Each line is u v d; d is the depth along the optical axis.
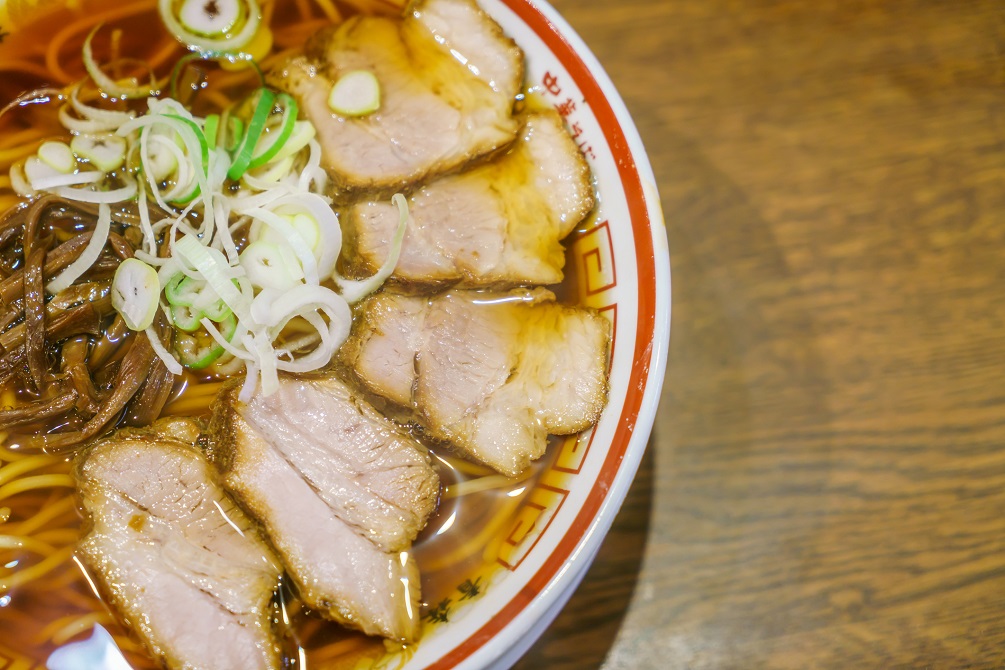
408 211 0.37
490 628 0.32
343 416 0.35
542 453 0.35
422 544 0.35
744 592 0.38
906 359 0.41
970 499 0.39
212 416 0.35
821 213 0.42
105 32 0.38
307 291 0.35
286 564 0.34
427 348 0.36
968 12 0.44
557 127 0.37
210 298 0.35
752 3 0.44
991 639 0.37
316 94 0.38
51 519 0.35
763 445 0.39
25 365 0.34
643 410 0.33
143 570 0.34
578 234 0.37
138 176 0.36
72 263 0.35
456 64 0.38
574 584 0.36
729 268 0.41
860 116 0.43
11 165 0.37
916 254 0.42
